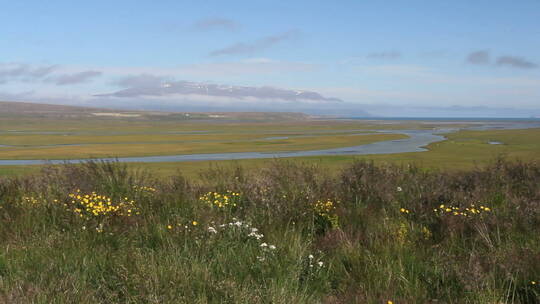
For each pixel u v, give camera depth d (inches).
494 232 259.4
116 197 327.6
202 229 249.8
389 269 207.9
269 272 203.5
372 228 272.2
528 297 188.1
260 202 317.1
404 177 407.5
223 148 2130.9
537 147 1984.5
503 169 445.1
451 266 209.5
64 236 251.8
